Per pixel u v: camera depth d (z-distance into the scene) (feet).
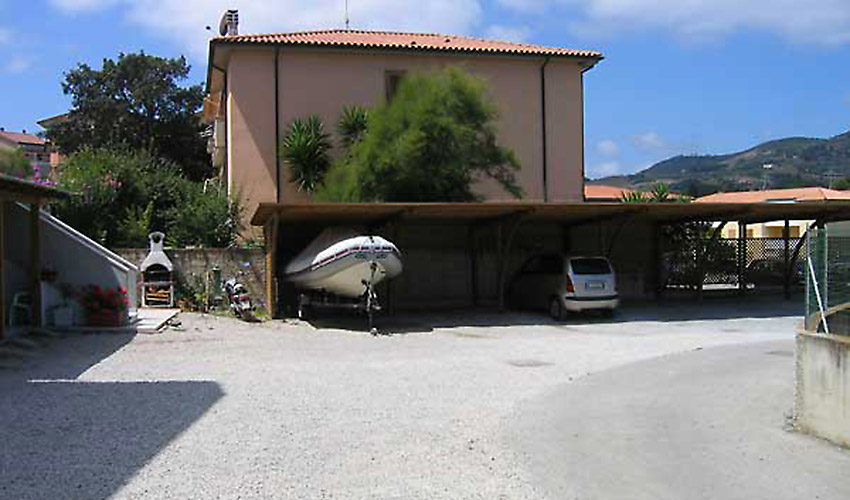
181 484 21.03
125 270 59.16
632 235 89.97
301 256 71.46
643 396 34.45
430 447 25.35
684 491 20.86
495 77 102.53
